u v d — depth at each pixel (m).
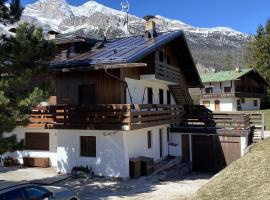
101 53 24.88
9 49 16.08
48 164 24.58
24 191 10.74
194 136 29.34
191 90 74.25
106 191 18.70
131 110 20.64
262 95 76.31
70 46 26.83
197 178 24.89
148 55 25.34
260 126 30.81
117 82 22.80
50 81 16.58
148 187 19.66
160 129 28.19
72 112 22.05
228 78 69.06
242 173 15.90
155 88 29.03
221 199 12.88
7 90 15.57
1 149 14.97
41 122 23.14
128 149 21.98
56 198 11.68
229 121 28.22
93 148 22.12
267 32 70.38
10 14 16.73
